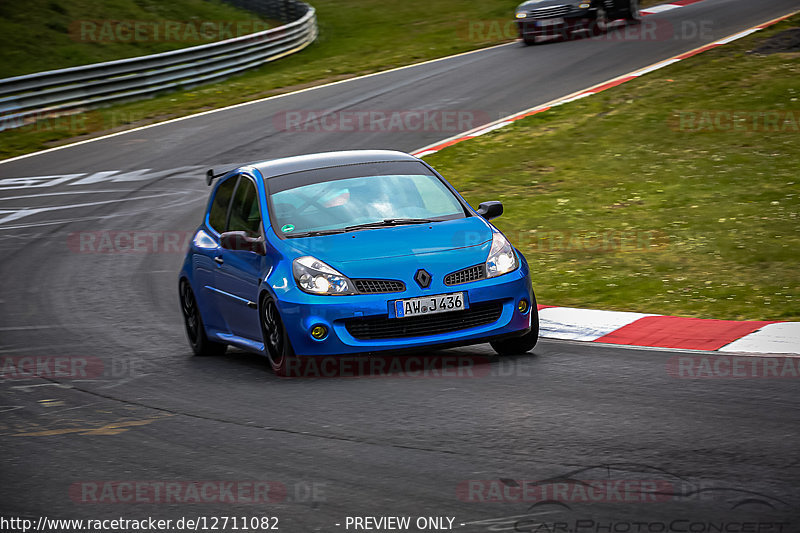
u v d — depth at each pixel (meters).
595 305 33.97
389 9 150.38
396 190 27.89
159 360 29.59
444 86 86.62
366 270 24.58
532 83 82.00
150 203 60.03
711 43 87.19
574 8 98.00
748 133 58.56
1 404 24.30
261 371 26.61
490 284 24.88
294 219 26.75
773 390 20.95
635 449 17.14
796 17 91.44
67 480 17.48
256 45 110.75
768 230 41.44
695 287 34.78
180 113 88.25
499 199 52.69
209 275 29.31
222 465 17.77
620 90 73.25
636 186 51.50
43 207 60.81
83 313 38.00
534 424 19.12
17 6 125.19
